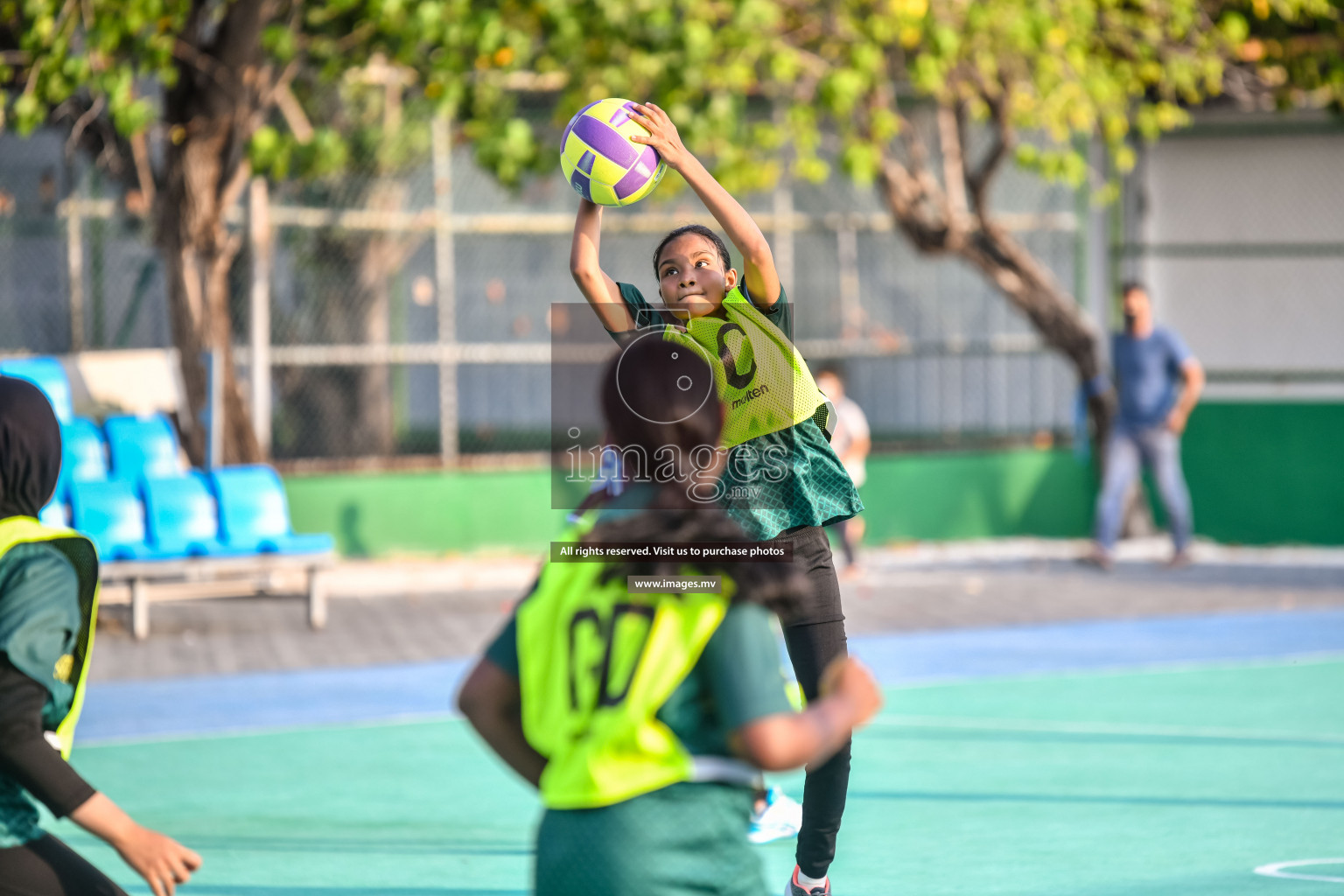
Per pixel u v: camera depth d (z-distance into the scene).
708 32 36.34
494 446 46.72
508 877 16.81
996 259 46.88
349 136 43.69
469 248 46.22
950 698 27.64
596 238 13.20
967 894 16.05
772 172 44.41
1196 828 18.81
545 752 8.42
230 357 38.62
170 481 34.00
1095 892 16.08
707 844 8.18
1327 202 49.81
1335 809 19.72
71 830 19.44
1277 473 50.16
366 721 25.84
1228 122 50.75
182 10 33.03
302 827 19.08
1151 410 44.19
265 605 38.44
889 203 45.97
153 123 37.81
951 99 43.12
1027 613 37.44
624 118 12.94
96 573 9.59
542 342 46.97
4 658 8.86
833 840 14.16
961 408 51.47
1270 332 50.62
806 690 13.68
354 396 44.91
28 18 32.59
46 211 41.72
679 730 8.19
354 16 36.25
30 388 9.62
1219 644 33.34
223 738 24.45
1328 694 27.89
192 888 16.36
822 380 40.91
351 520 44.44
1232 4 44.25
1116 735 24.47
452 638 34.28
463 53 36.50
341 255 44.41
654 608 8.23
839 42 41.00
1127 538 49.56
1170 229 51.81
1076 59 40.19
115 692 28.12
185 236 37.56
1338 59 44.19
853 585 41.97
